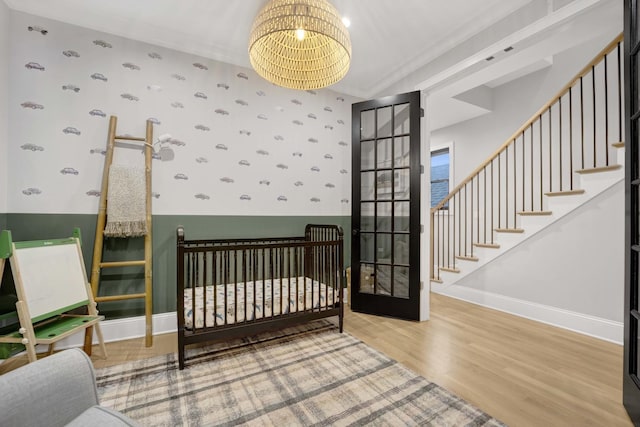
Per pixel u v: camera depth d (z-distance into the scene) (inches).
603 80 123.8
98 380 73.6
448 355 87.8
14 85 86.5
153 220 103.6
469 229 179.9
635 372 59.0
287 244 97.0
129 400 65.7
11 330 74.3
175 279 107.4
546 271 117.9
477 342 97.3
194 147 110.5
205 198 112.5
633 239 59.2
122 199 92.8
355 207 130.6
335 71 84.4
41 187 89.4
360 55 116.8
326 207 141.9
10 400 30.3
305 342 96.7
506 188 157.2
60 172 91.6
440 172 202.2
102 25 95.8
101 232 91.7
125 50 99.9
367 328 109.8
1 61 82.5
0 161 82.7
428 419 60.1
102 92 96.7
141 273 101.6
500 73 103.7
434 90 118.4
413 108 117.4
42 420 32.3
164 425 58.2
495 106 168.6
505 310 131.1
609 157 121.2
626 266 60.6
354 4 88.5
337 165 145.3
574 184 133.6
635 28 58.4
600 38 126.4
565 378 75.5
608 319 100.3
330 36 69.1
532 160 142.6
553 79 143.5
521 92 156.8
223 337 85.8
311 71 87.1
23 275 71.0
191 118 110.1
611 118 120.7
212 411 62.4
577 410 63.0
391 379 74.4
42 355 88.1
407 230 120.8
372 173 130.1
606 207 101.4
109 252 97.4
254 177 122.8
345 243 148.3
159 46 104.9
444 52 110.4
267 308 94.2
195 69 111.0
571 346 94.6
